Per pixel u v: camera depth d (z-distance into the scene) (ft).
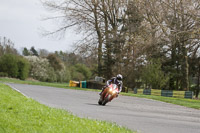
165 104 191.52
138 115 111.65
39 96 169.07
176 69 412.98
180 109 159.74
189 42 382.01
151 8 351.05
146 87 399.44
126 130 70.44
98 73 440.86
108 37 416.87
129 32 387.75
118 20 422.41
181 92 300.20
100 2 432.25
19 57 598.34
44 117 73.51
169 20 340.59
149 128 81.00
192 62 443.32
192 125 94.53
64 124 66.90
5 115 67.51
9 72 566.77
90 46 417.90
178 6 322.75
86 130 62.85
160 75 376.07
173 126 88.63
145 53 374.63
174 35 317.83
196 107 180.55
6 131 53.16
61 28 429.79
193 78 496.64
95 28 428.97
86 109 118.11
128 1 406.41
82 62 437.17
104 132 63.93
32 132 55.16
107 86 145.89
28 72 620.49
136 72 404.16
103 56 436.35
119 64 418.31
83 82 405.39
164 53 394.93
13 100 102.83
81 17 418.31
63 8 424.05
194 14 305.94
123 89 391.45
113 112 115.03
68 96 190.60
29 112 78.38
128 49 408.67
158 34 368.68
